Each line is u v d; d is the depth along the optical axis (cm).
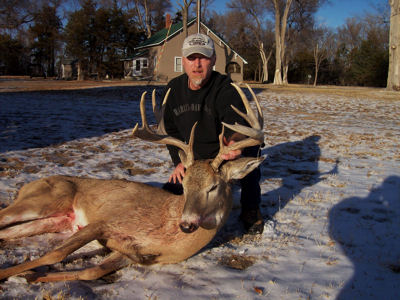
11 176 559
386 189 573
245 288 314
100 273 318
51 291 298
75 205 403
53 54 6109
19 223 385
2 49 5984
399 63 2733
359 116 1486
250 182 408
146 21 5231
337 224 450
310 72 6500
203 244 348
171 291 307
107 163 673
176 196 372
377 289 318
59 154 718
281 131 1080
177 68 3703
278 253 378
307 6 4797
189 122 430
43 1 5247
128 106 1600
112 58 5009
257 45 5731
